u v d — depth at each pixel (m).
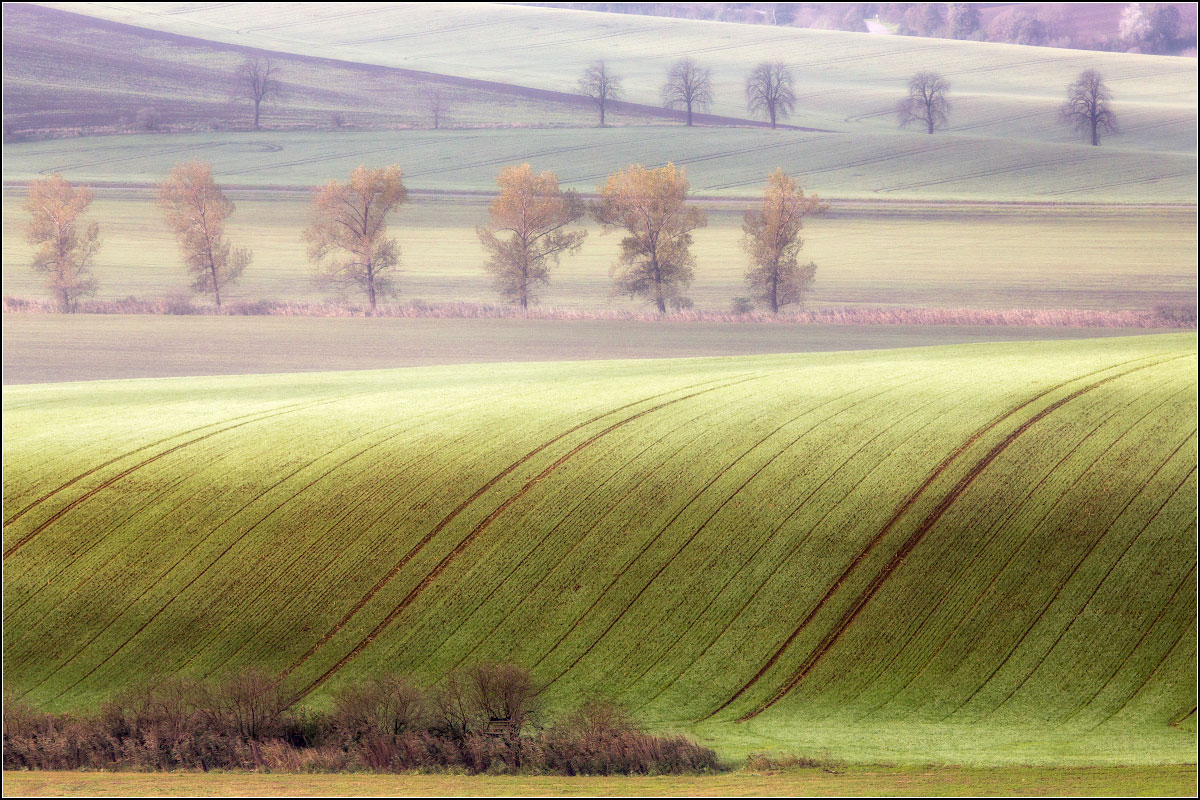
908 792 55.66
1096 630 78.94
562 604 83.69
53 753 64.94
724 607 82.88
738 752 65.50
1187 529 86.81
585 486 95.88
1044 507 90.31
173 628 82.75
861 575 84.94
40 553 89.19
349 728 67.88
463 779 59.38
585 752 63.66
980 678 75.94
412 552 88.88
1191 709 71.62
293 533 91.06
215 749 65.25
